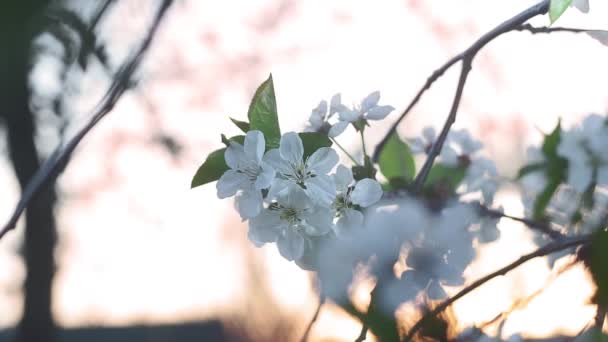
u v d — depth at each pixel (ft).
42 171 1.92
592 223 2.06
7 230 1.91
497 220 2.04
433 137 2.34
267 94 1.90
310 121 2.05
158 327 8.26
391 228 1.59
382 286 1.51
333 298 1.51
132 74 1.86
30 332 6.25
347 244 1.54
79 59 1.68
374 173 1.92
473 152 2.30
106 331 8.22
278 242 1.81
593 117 2.15
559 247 1.76
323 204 1.82
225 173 1.86
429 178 2.29
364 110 2.03
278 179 1.84
